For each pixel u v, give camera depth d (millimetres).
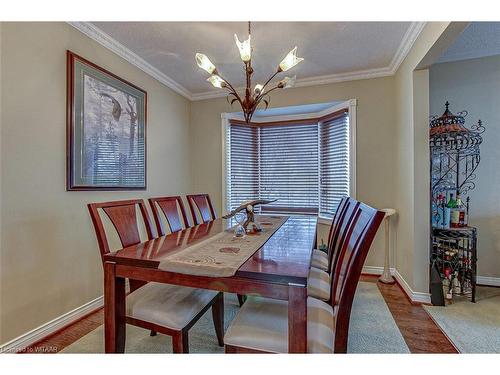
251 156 4055
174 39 2381
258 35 2316
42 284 1826
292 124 3889
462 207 2521
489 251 2727
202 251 1416
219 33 2281
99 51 2309
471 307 2258
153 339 1788
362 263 1036
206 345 1733
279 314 1261
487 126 2725
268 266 1169
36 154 1786
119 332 1352
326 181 3660
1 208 1592
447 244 2420
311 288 1618
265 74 3150
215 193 3822
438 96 2840
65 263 1996
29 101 1741
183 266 1194
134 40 2395
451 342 1757
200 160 3883
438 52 2051
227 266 1172
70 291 2037
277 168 3986
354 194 3166
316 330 1146
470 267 2451
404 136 2660
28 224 1739
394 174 3008
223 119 3768
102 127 2314
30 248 1751
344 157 3350
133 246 1525
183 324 1306
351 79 3170
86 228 2180
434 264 2348
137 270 1280
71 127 2021
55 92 1913
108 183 2385
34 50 1771
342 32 2271
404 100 2654
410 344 1734
